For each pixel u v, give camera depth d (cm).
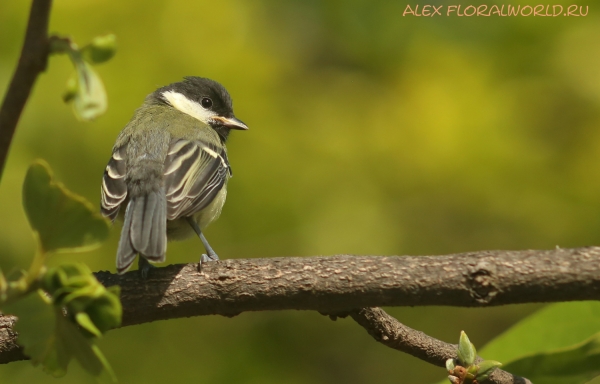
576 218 1202
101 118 1124
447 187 1218
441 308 1195
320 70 1381
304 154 1223
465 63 1291
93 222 299
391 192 1227
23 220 1069
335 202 1193
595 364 504
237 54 1230
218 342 1127
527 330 562
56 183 296
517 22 1286
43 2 287
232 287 528
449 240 1220
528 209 1208
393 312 1193
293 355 1152
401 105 1265
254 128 1211
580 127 1231
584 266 459
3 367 1013
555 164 1209
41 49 289
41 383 1007
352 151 1234
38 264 297
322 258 519
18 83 296
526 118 1237
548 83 1250
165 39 1200
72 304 296
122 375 1073
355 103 1292
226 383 1104
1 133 301
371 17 1395
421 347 550
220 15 1232
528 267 466
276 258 534
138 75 1166
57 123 1112
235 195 1177
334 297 506
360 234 1180
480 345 1191
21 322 300
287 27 1412
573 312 558
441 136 1214
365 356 1172
